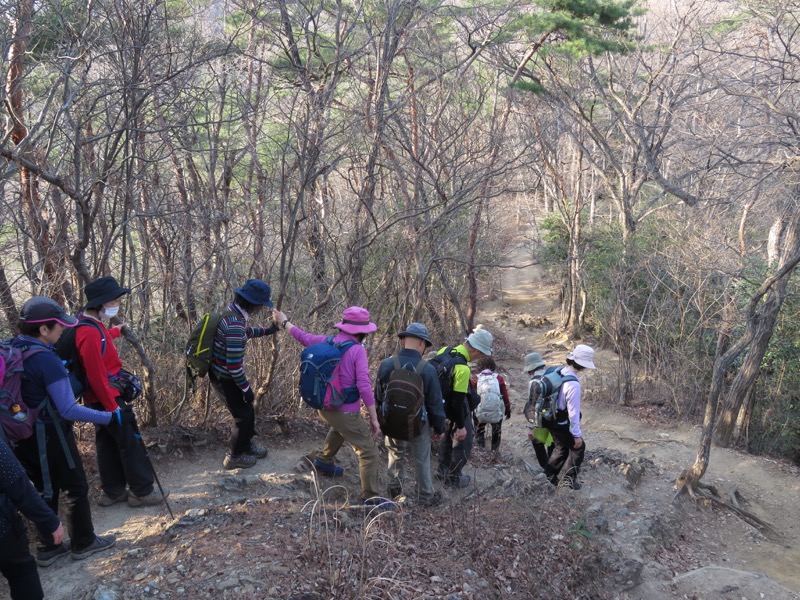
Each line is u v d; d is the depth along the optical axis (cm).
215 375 530
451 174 854
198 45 622
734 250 1131
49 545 404
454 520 520
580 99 1642
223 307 632
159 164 634
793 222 850
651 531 632
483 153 898
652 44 1711
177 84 550
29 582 331
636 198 1812
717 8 1638
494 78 1279
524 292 2352
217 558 406
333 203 797
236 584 379
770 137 952
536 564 492
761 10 1314
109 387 428
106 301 422
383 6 827
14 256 560
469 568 456
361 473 510
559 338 1744
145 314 602
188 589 377
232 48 616
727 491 792
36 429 373
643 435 989
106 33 519
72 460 393
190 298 615
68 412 369
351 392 491
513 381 1341
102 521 460
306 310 698
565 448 655
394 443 561
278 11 845
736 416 937
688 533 677
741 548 673
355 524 476
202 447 590
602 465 765
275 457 596
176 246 602
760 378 1016
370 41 759
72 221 562
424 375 517
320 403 485
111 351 447
